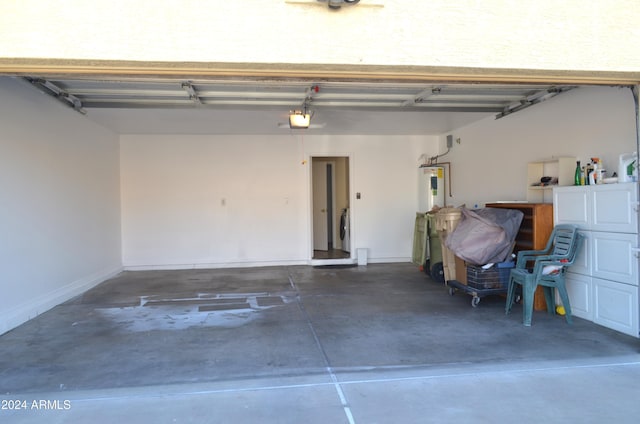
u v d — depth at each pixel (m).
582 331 3.96
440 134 8.34
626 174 3.80
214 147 8.07
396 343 3.75
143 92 4.66
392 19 2.82
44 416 2.48
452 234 5.26
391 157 8.53
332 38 2.77
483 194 6.73
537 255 4.67
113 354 3.53
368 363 3.30
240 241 8.17
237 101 5.14
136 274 7.46
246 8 2.69
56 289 5.30
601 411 2.50
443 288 6.10
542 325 4.20
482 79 3.18
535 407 2.55
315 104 5.35
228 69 2.83
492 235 4.95
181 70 2.85
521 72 3.03
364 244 8.51
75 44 2.57
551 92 4.87
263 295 5.75
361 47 2.80
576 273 4.37
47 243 5.07
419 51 2.85
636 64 3.05
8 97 4.29
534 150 5.43
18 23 2.53
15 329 4.23
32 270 4.73
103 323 4.44
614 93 4.16
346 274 7.30
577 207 4.32
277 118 6.46
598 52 3.02
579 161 4.62
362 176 8.46
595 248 4.11
